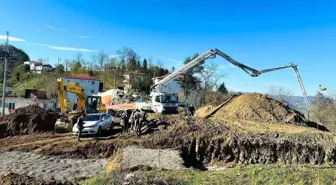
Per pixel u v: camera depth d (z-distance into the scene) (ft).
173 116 86.63
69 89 99.30
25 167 61.41
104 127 83.92
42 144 73.72
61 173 59.62
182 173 45.85
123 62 375.66
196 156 71.26
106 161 67.67
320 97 141.69
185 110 101.14
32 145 72.90
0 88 261.44
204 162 70.54
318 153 67.05
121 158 61.52
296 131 75.72
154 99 97.40
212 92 215.31
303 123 89.30
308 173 39.86
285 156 68.64
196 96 208.85
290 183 36.24
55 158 67.56
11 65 367.25
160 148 71.20
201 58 98.32
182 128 77.56
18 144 75.97
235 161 69.87
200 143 72.18
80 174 59.52
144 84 228.02
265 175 40.16
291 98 179.63
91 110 104.83
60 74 322.34
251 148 70.38
